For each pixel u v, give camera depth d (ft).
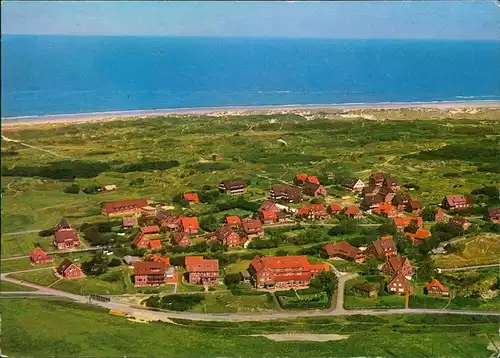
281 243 543.39
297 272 460.55
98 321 400.88
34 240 559.38
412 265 493.77
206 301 434.30
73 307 423.23
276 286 455.22
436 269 482.69
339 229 562.66
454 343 374.63
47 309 417.90
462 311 419.95
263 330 391.04
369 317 409.69
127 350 362.53
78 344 370.32
